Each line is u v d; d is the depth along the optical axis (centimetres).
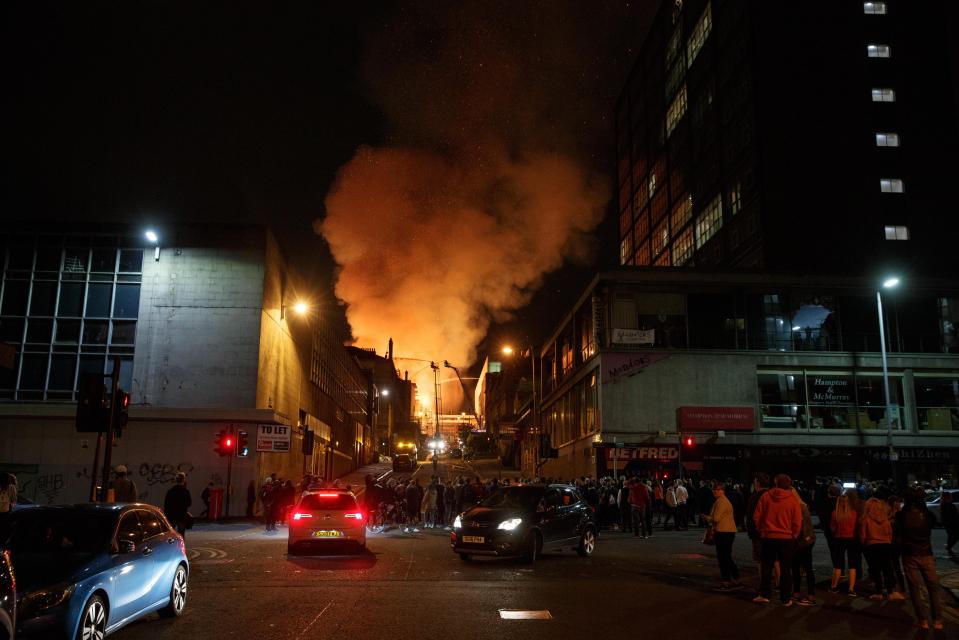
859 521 1214
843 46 5159
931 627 938
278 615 974
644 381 3825
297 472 4247
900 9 5244
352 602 1072
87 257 3491
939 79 5159
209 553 1780
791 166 4953
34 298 3447
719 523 1234
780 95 5072
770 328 3969
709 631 906
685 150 6531
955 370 3928
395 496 2667
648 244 7600
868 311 4019
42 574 751
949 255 4891
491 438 9619
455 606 1045
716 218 5738
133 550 868
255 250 3491
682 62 6706
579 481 3225
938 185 4984
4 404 3225
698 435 3756
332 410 5909
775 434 3809
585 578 1366
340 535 1738
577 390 4678
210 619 949
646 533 2480
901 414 3900
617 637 863
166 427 3269
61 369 3391
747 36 5262
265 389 3525
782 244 4831
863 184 4944
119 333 3422
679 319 3962
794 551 1100
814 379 3906
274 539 2192
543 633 877
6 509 1213
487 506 1684
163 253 3481
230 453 2914
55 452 3209
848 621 990
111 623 800
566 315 5031
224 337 3403
